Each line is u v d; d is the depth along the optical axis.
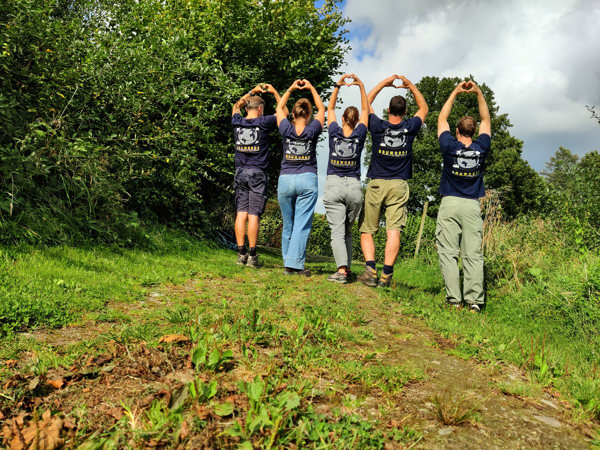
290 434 1.50
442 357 2.70
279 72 10.52
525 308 4.27
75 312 2.88
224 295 3.91
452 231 4.57
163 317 2.90
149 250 5.75
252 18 9.56
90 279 3.66
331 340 2.74
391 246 5.10
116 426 1.53
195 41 8.92
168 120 6.89
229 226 11.22
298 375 2.11
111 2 7.02
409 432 1.65
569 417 1.97
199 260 6.05
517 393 2.19
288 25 10.03
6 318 2.51
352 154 5.06
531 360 2.77
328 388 2.00
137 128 6.59
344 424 1.65
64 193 5.15
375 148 5.05
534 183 28.97
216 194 10.65
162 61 6.52
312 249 22.94
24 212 4.33
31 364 2.02
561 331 3.78
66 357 2.10
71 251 4.30
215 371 2.03
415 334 3.26
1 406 1.62
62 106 5.42
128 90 5.87
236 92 7.39
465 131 4.54
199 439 1.42
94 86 5.66
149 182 7.23
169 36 7.83
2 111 4.38
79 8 6.75
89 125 6.02
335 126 5.09
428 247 10.66
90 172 5.21
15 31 4.71
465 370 2.49
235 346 2.37
